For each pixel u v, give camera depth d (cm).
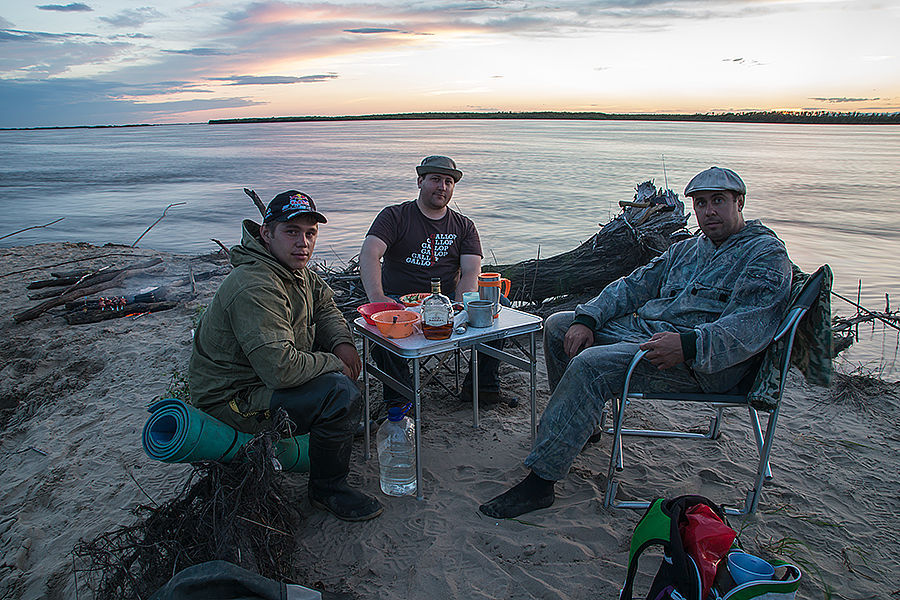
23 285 848
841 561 248
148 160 6512
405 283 404
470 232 410
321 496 288
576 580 239
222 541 212
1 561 291
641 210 610
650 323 308
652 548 256
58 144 16125
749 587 178
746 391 279
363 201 2289
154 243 1452
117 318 674
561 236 1463
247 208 2136
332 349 309
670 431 368
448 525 277
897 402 400
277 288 267
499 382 409
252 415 265
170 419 255
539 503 284
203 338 268
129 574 216
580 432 274
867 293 863
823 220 1616
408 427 320
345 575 247
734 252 286
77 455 382
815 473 316
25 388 520
